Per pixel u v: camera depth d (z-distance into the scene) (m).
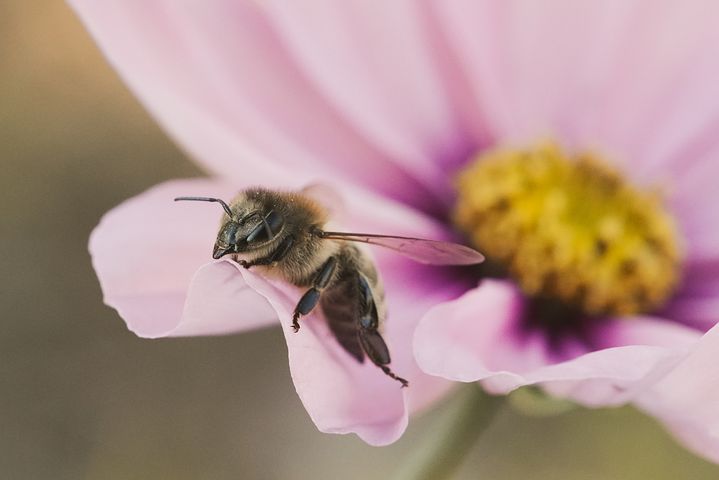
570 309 0.16
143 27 0.16
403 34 0.17
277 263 0.15
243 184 0.16
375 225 0.16
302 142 0.17
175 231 0.15
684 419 0.14
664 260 0.17
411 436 0.25
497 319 0.16
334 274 0.15
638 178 0.18
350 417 0.14
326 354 0.14
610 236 0.17
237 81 0.16
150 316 0.14
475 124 0.18
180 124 0.16
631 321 0.16
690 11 0.18
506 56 0.18
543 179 0.17
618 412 0.23
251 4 0.16
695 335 0.16
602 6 0.18
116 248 0.15
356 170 0.17
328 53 0.17
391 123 0.17
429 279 0.16
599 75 0.18
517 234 0.17
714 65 0.18
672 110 0.18
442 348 0.14
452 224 0.17
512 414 0.24
